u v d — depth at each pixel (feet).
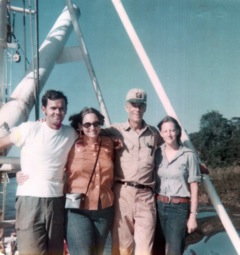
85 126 13.20
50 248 13.19
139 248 13.85
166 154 14.46
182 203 14.28
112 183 13.92
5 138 13.19
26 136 12.97
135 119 14.07
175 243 14.29
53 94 12.82
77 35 20.20
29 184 12.94
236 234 14.64
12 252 18.71
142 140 14.25
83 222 13.29
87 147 13.39
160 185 14.52
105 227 13.67
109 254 14.60
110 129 14.46
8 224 18.07
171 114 15.71
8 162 14.08
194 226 14.12
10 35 20.58
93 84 19.38
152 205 14.33
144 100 14.03
